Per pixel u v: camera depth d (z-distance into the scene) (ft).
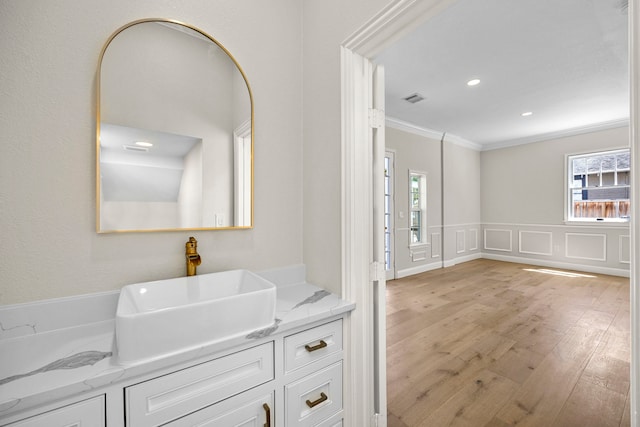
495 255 19.79
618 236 14.80
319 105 4.68
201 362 2.77
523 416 4.93
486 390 5.64
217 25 4.31
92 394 2.31
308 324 3.53
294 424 3.41
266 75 4.76
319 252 4.69
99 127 3.41
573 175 16.52
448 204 17.85
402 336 8.07
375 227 4.28
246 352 3.04
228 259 4.39
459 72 9.45
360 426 4.03
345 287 4.09
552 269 16.57
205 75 4.20
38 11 3.09
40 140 3.10
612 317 9.32
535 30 7.32
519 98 11.61
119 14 3.57
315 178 4.77
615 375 6.07
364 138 4.12
